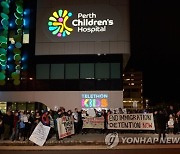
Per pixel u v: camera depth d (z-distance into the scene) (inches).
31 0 1320.1
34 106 1286.9
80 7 1243.8
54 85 1230.3
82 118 849.5
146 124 762.8
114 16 1232.2
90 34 1229.7
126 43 1219.2
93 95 1208.8
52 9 1254.3
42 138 614.2
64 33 1237.1
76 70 1232.8
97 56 1238.3
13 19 1298.0
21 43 1253.7
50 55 1240.8
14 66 1253.7
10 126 737.0
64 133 711.1
